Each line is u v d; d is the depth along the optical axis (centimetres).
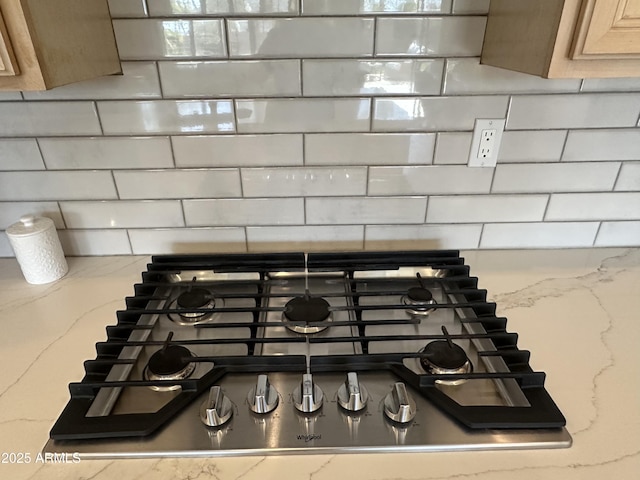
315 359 77
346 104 99
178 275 105
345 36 92
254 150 103
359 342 84
